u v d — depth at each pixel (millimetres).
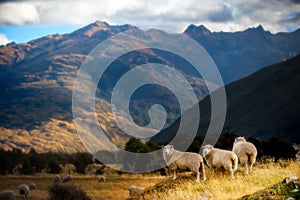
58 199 32438
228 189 14594
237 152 17891
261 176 16094
